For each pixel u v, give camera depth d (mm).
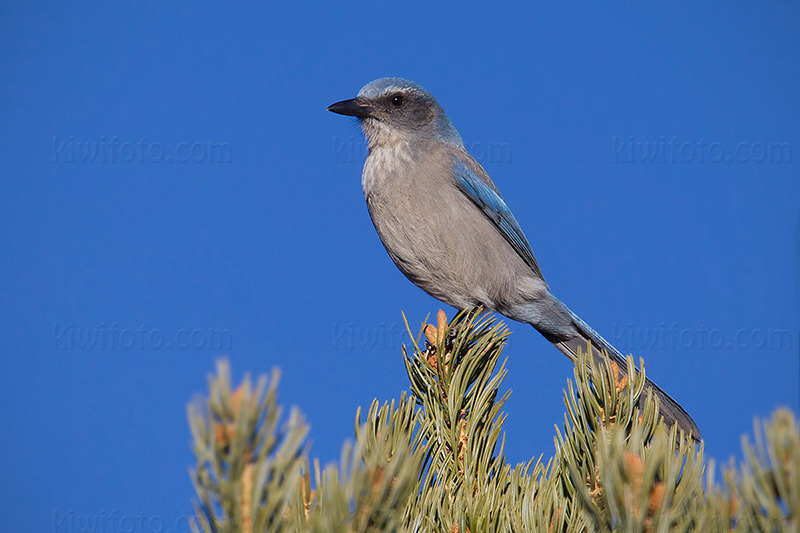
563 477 6652
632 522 4785
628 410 6734
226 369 3918
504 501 6578
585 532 6105
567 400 6887
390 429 6504
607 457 4938
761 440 4133
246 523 3982
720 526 4641
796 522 3990
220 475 3938
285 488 4051
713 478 4805
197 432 3893
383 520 4574
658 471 4883
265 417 3961
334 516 4336
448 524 6578
